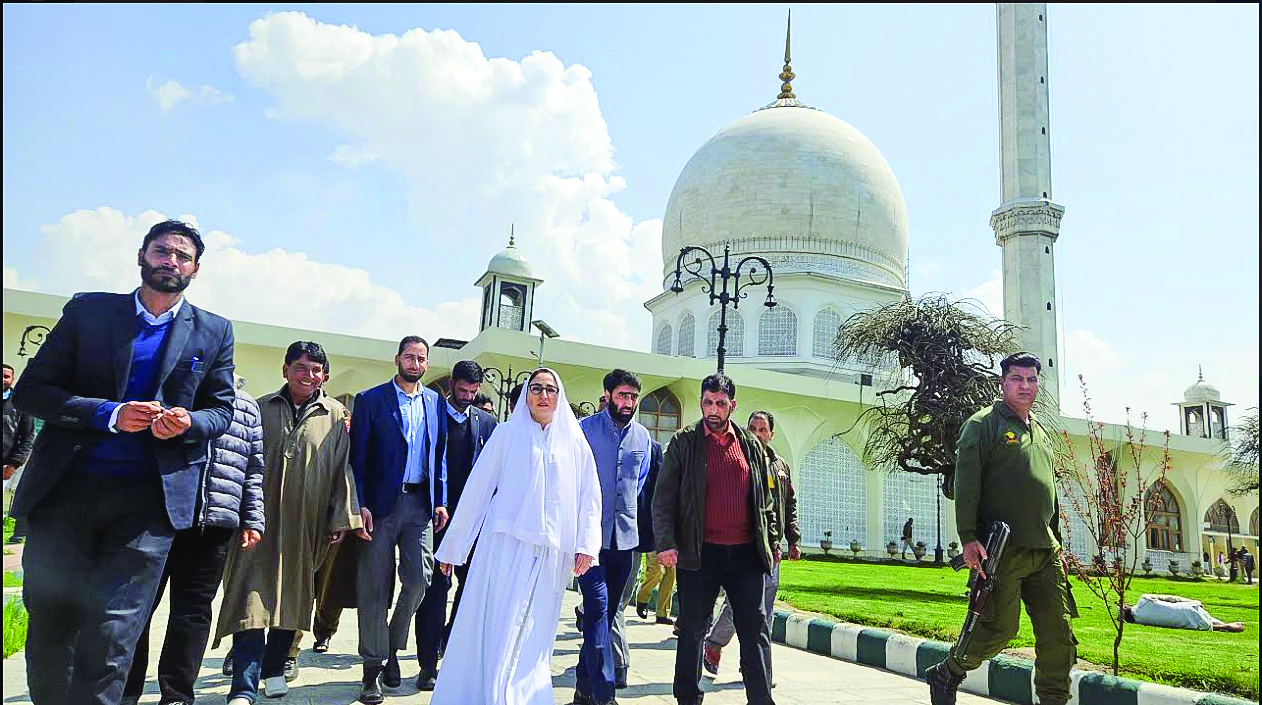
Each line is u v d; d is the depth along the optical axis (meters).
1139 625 11.27
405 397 6.43
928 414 18.52
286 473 5.86
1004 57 37.03
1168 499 43.09
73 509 4.04
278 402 6.05
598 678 5.42
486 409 9.38
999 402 5.65
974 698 6.67
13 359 23.27
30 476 4.06
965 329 18.66
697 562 5.32
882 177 40.12
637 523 6.33
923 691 6.81
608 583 6.21
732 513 5.39
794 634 9.18
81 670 3.92
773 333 36.56
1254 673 6.71
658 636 9.51
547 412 5.27
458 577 6.56
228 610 5.51
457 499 6.96
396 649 6.09
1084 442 35.34
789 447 32.59
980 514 5.40
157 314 4.39
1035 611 5.41
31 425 7.99
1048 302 34.44
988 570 5.16
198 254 4.44
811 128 40.22
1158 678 6.73
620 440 6.41
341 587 7.12
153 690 5.87
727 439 5.54
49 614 3.98
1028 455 5.36
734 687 6.77
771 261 37.62
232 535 5.15
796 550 7.08
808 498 33.06
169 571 4.90
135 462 4.17
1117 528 7.69
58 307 23.72
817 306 36.47
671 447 5.54
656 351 41.22
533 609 4.93
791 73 46.00
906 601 13.21
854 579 18.16
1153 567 40.97
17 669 6.48
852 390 32.31
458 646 4.95
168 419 4.07
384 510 6.08
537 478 5.10
